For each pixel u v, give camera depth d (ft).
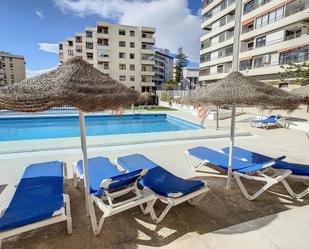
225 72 113.19
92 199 9.20
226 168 13.56
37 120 46.26
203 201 11.90
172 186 10.25
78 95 6.99
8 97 6.58
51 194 9.36
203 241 8.62
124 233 9.08
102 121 51.39
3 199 11.58
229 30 112.06
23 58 260.62
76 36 170.19
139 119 54.44
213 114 44.52
